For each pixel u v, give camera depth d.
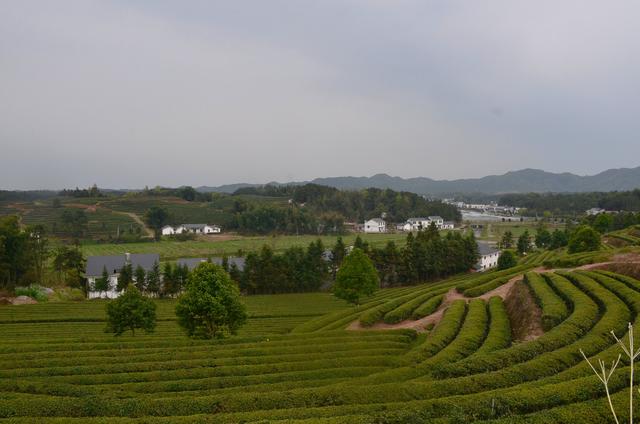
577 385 22.38
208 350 38.56
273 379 30.80
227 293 46.19
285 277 103.81
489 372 27.20
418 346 38.25
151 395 27.55
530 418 18.77
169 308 81.81
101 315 71.19
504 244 151.38
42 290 93.19
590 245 84.25
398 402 23.11
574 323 34.16
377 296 89.12
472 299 55.78
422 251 106.00
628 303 39.22
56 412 23.91
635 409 19.42
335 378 31.28
